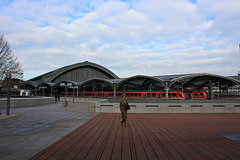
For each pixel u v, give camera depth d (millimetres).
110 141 6848
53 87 94750
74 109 21016
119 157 5121
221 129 9141
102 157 5129
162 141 6824
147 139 7133
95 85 93812
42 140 6977
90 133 8234
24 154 5359
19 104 22922
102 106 17328
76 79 111312
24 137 7434
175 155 5246
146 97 53281
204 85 69062
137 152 5551
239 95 50344
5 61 30453
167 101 29266
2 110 18719
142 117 14047
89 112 17328
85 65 113125
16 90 72938
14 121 11656
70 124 10656
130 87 83188
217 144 6348
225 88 66938
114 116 14539
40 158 5035
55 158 5043
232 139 7043
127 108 10320
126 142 6707
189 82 68938
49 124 10602
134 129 9203
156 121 11992
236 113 17125
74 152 5562
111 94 62844
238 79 60656
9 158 5012
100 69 120312
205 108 17219
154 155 5266
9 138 7262
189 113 16891
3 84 32312
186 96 48219
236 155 5207
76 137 7469
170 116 14672
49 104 31469
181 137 7438
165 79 66312
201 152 5496
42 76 122250
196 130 8898
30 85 112000
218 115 15391
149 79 73812
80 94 77438
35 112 17219
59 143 6566
